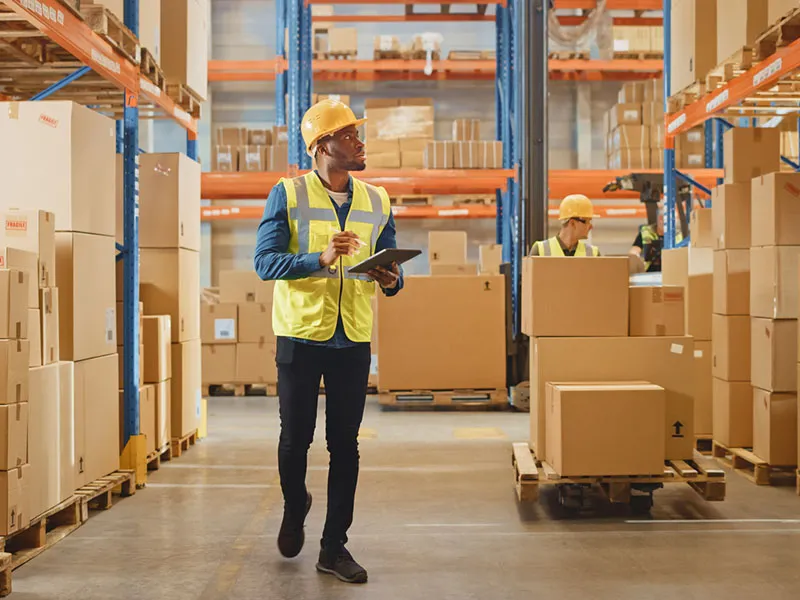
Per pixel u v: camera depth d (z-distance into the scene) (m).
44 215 3.73
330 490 3.33
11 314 3.26
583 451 4.13
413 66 13.84
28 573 3.37
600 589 3.16
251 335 9.54
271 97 14.98
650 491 4.26
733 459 5.37
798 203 4.85
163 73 5.88
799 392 4.64
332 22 14.66
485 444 6.38
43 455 3.67
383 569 3.42
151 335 5.47
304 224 3.23
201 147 14.62
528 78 8.49
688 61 6.54
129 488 4.72
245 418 7.76
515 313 8.39
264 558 3.56
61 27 3.85
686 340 4.35
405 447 6.25
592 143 15.25
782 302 4.84
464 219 15.20
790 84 5.73
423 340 8.30
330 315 3.19
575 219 5.84
